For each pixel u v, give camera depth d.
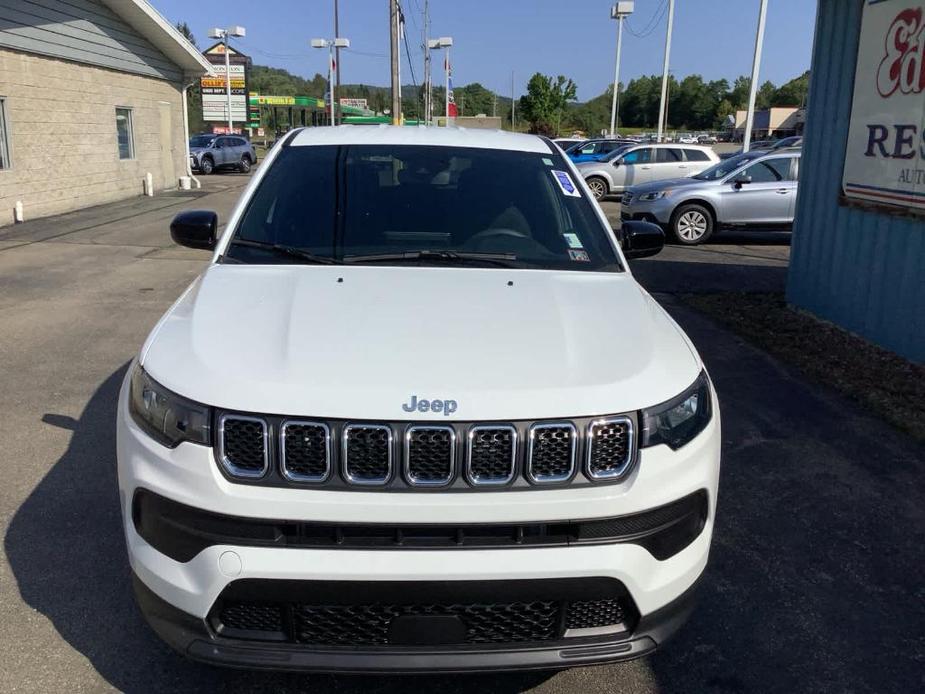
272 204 3.49
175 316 2.83
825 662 2.91
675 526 2.39
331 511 2.15
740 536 3.78
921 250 6.30
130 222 14.96
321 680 2.74
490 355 2.45
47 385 5.65
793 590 3.35
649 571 2.31
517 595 2.19
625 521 2.26
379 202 3.51
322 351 2.42
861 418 5.32
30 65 15.05
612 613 2.33
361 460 2.21
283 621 2.23
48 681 2.66
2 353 6.43
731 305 8.63
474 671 2.23
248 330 2.57
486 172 3.77
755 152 15.00
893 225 6.65
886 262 6.77
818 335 7.37
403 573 2.14
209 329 2.59
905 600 3.30
